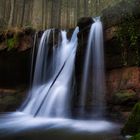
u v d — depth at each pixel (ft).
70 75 37.60
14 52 44.45
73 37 41.37
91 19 35.88
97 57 33.53
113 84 31.27
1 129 24.07
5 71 46.21
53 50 42.75
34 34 44.86
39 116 33.81
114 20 31.68
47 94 37.45
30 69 44.60
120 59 31.01
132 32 29.66
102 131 22.44
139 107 19.39
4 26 66.59
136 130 18.78
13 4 69.51
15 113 36.86
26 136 20.80
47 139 19.63
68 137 20.21
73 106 34.53
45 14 70.95
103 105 31.45
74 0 70.74
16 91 44.45
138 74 28.86
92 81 33.76
